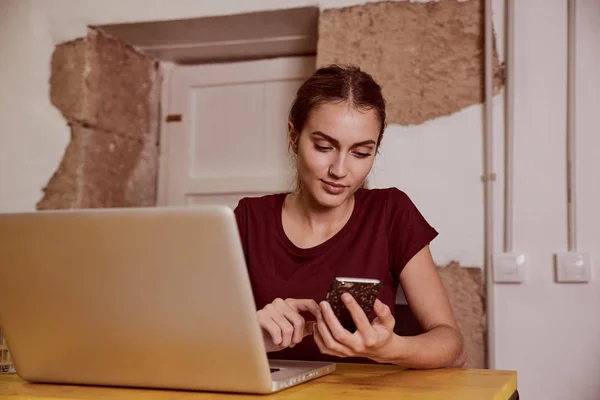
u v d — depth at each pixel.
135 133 2.73
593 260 1.94
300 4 2.25
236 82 2.78
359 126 1.27
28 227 0.92
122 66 2.66
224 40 2.60
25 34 2.56
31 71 2.54
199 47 2.67
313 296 1.47
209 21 2.41
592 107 1.97
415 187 2.10
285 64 2.71
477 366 2.00
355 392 0.93
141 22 2.45
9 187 2.54
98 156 2.54
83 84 2.48
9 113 2.56
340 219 1.53
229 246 0.83
